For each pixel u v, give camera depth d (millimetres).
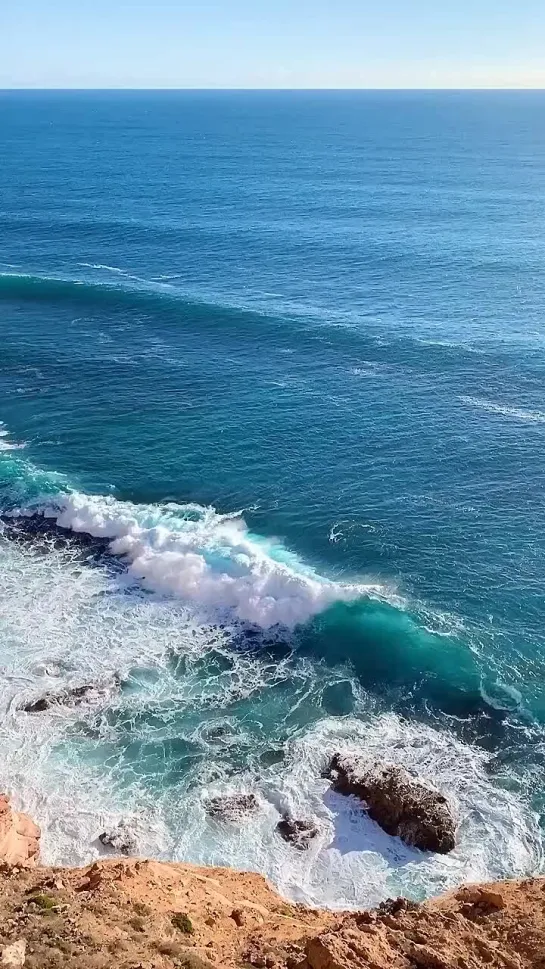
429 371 54219
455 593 32844
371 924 15805
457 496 39531
